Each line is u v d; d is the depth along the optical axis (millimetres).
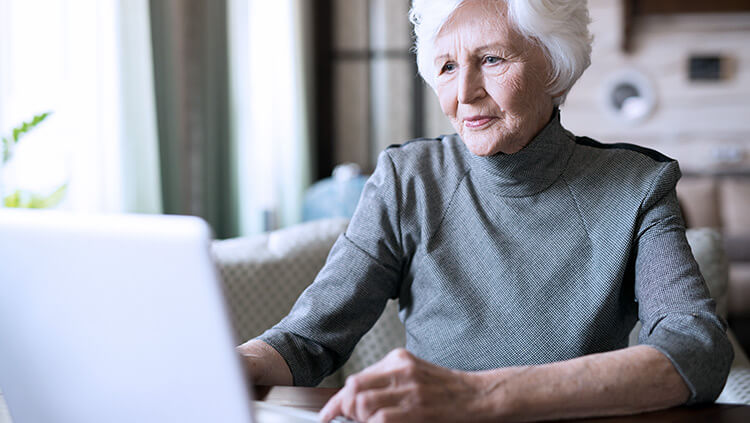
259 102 3854
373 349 1531
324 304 1041
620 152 1076
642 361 761
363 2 4859
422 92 4852
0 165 1907
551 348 1003
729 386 1298
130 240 559
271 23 3986
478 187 1094
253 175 3674
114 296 581
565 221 1039
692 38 5730
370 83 4887
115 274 574
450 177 1112
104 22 2465
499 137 1001
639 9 5539
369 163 4934
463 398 706
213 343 565
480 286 1048
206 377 580
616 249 1003
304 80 4324
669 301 895
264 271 1556
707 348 794
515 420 708
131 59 2553
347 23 4879
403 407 688
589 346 1001
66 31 2311
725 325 860
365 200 1127
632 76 5773
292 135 4219
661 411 756
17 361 654
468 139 1022
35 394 661
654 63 5777
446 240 1082
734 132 5738
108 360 609
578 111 5871
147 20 2596
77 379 630
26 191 1931
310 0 4742
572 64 1000
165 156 2830
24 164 2127
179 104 2898
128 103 2547
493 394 710
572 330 1000
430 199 1103
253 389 843
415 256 1095
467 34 979
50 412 661
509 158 1032
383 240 1090
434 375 713
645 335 893
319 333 1021
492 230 1062
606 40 5777
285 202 4195
